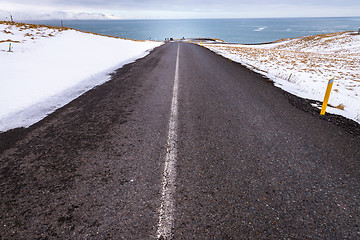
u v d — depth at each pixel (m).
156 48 21.12
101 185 2.13
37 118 3.80
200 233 1.66
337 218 1.86
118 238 1.58
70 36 18.95
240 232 1.68
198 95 5.55
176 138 3.19
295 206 1.98
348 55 32.31
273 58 20.30
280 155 2.85
